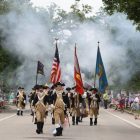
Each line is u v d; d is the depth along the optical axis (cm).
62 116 2066
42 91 2155
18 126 2612
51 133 2175
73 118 2811
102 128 2550
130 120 3350
